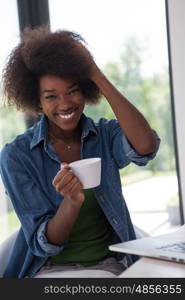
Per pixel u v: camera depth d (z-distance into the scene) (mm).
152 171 2744
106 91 1436
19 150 1472
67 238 1350
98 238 1452
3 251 1479
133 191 2789
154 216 2760
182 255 987
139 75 2674
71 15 2615
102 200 1443
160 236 1173
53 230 1298
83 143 1522
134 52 2662
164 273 936
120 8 2631
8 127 2445
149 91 2678
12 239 1519
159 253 1011
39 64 1355
